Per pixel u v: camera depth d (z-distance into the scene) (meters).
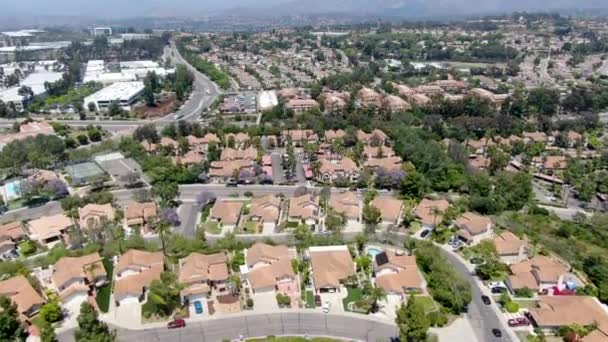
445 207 135.12
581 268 110.25
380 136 198.88
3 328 82.56
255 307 96.25
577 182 162.12
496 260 108.44
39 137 181.38
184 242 116.44
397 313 84.25
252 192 153.50
